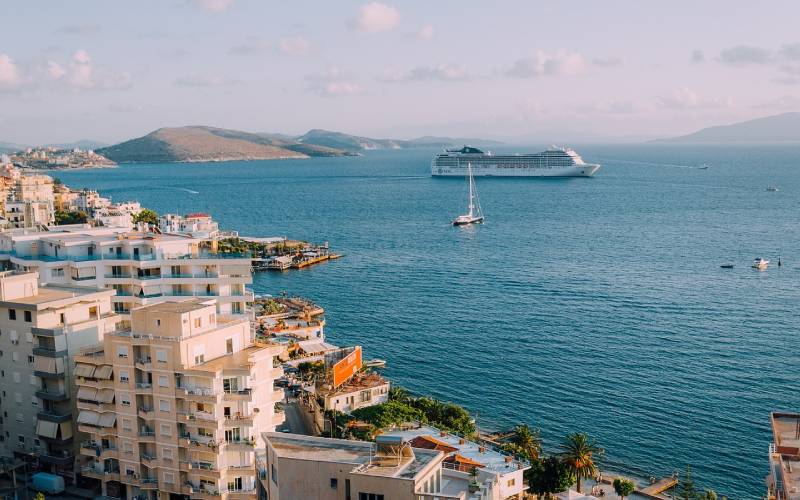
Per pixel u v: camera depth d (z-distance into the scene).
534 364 192.88
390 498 69.69
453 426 144.25
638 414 160.88
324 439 82.06
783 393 170.12
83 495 112.94
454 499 67.69
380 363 185.00
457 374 186.75
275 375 113.38
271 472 80.50
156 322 106.44
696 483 133.75
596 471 133.12
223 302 156.25
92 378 110.75
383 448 75.00
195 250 162.62
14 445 121.06
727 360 192.50
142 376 108.62
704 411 161.62
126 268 156.88
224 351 112.06
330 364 167.00
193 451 106.25
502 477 112.88
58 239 160.75
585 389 175.12
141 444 109.19
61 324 118.88
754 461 140.88
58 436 115.62
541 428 155.00
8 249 165.25
